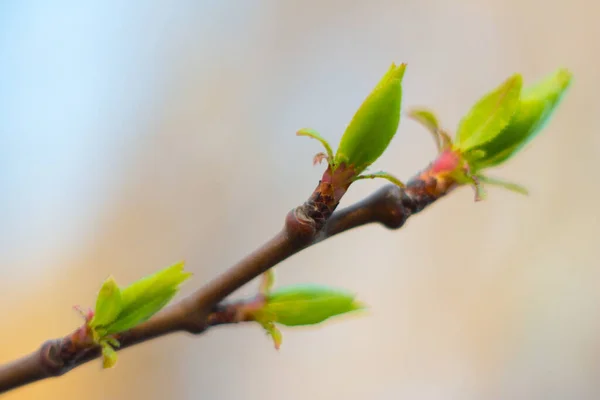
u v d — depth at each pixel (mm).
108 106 608
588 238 572
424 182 315
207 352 586
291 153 616
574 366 550
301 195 608
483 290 587
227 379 583
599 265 563
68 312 568
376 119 302
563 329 561
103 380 562
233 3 627
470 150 314
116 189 598
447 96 616
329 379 582
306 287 322
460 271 595
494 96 314
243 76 623
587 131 588
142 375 571
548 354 559
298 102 624
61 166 593
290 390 582
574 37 599
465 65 618
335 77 625
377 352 586
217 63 622
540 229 587
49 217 582
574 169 588
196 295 316
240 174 610
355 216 314
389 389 578
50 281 572
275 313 319
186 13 623
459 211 606
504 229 596
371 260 601
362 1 628
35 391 541
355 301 322
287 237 309
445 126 608
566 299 566
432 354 582
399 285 596
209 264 592
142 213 596
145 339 315
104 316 309
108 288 308
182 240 595
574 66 597
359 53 626
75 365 311
